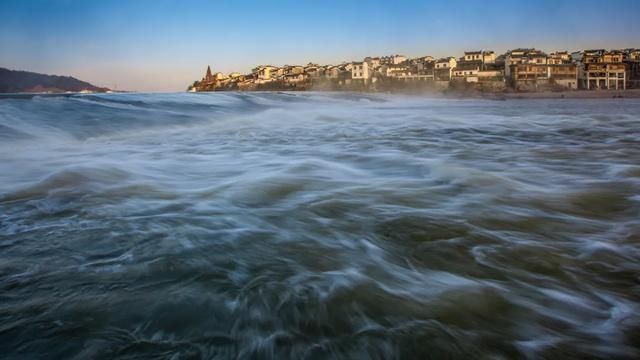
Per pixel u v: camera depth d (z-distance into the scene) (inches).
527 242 134.8
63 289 101.2
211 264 117.3
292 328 86.2
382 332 84.8
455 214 166.1
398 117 903.7
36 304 93.8
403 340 82.3
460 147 397.4
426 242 135.5
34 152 362.9
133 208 176.6
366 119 841.5
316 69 5285.4
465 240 137.0
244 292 100.7
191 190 211.3
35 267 114.3
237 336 83.4
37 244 132.2
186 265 116.3
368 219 160.1
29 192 202.8
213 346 80.2
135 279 107.1
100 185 221.6
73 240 136.2
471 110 1286.9
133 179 239.8
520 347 80.4
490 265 117.4
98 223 155.0
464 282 107.0
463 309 93.7
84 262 118.0
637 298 98.9
